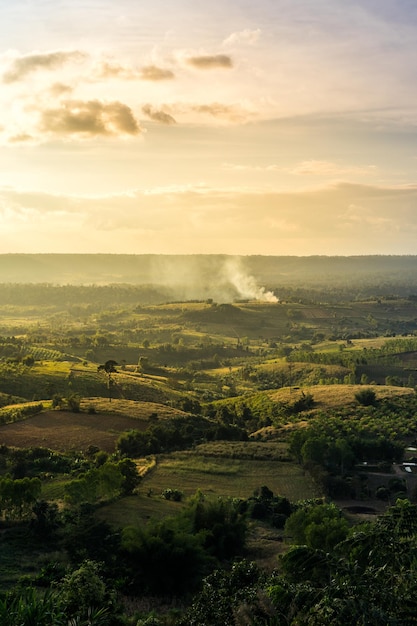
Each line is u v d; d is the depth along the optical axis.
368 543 21.11
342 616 17.61
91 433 118.38
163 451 106.44
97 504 69.88
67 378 175.88
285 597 20.45
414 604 17.78
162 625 33.22
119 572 46.69
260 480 92.00
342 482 87.19
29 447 105.75
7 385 162.38
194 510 60.88
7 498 61.09
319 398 157.88
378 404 146.88
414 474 96.50
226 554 57.16
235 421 143.50
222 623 25.05
